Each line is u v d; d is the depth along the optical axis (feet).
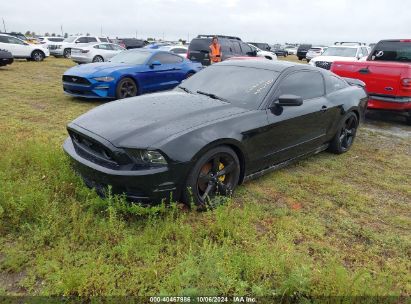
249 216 11.68
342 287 8.40
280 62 16.83
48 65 64.69
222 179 12.64
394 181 16.12
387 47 32.14
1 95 30.94
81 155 12.02
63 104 28.68
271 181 15.14
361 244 10.93
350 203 13.56
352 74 26.71
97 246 9.82
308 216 12.36
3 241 9.90
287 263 9.33
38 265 8.91
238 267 9.07
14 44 70.59
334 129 18.16
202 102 13.75
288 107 14.71
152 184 10.55
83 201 11.68
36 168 13.93
